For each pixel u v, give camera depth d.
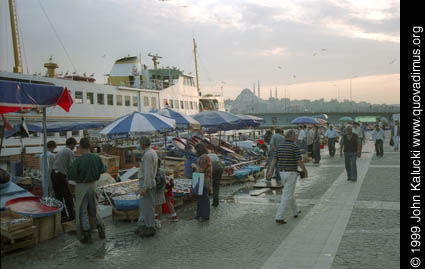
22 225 6.08
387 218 7.40
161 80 35.44
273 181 13.12
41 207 7.04
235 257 5.52
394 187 10.96
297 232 6.69
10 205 6.91
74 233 7.18
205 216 7.95
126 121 10.37
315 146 19.20
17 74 19.19
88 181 6.59
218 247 6.05
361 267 4.87
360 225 6.96
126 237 6.90
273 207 9.08
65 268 5.35
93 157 6.70
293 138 7.67
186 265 5.29
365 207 8.46
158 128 10.38
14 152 19.38
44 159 7.65
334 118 145.12
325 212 8.19
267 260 5.30
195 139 17.22
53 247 6.34
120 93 26.73
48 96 7.16
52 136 22.06
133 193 9.15
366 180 12.54
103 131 10.26
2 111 7.19
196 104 38.03
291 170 7.52
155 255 5.80
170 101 32.69
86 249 6.21
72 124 17.98
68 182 7.77
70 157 7.75
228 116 16.16
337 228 6.81
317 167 17.22
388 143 35.25
